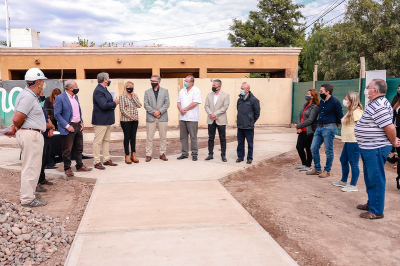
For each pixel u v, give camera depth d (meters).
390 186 5.52
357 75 20.31
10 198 4.80
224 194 4.77
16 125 4.24
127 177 5.70
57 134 6.79
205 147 9.38
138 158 7.55
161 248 3.10
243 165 6.73
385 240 3.47
